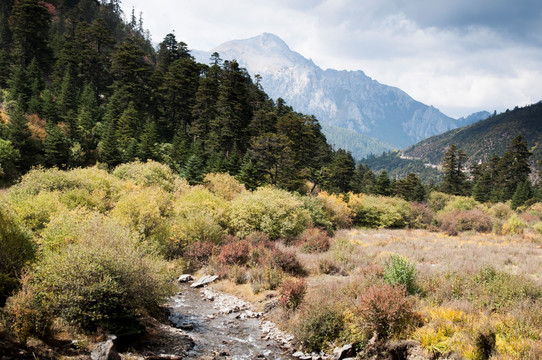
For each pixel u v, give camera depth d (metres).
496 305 9.17
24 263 8.73
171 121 63.88
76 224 11.03
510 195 75.62
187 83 63.03
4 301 7.39
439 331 7.97
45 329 6.65
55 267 7.75
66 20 97.50
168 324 10.19
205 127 56.59
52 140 40.81
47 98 50.03
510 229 33.78
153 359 7.26
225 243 19.86
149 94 67.00
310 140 52.16
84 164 44.25
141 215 17.59
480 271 11.63
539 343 6.63
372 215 44.97
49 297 7.25
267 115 58.97
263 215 24.09
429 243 25.23
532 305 8.60
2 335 5.93
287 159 44.44
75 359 6.17
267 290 14.09
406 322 8.48
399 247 21.95
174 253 18.94
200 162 41.22
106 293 7.89
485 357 6.91
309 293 12.11
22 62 63.28
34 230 13.80
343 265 16.41
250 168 42.47
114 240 9.29
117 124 53.53
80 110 53.03
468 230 38.72
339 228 37.47
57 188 22.39
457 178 79.06
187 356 7.97
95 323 7.64
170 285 10.23
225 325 10.78
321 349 8.96
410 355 7.66
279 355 8.72
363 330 8.66
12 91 50.66
